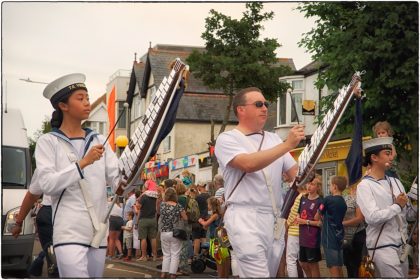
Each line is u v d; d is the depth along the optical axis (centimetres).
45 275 901
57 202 491
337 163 1862
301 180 535
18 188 1119
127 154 498
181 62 480
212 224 1227
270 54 2308
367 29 1217
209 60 2322
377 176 631
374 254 622
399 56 1181
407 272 627
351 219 859
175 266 1187
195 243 1337
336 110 524
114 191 510
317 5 1262
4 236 1041
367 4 1190
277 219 527
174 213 1191
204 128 4072
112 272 1352
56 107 507
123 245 1727
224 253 1052
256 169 499
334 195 877
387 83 1189
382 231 619
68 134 507
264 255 513
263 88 2338
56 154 495
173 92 479
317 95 2512
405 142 1256
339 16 1261
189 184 1589
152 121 482
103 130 3531
